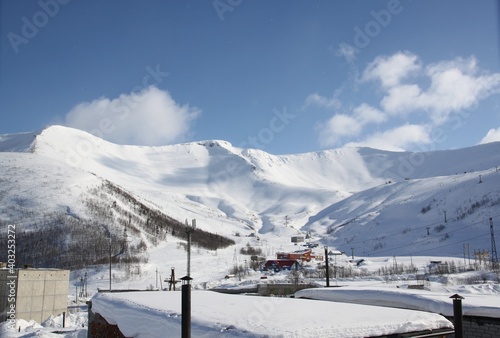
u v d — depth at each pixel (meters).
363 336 7.18
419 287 29.94
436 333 8.06
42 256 80.56
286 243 160.50
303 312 8.50
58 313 40.09
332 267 79.38
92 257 83.50
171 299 11.03
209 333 7.02
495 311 11.66
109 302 11.37
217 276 79.25
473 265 70.12
